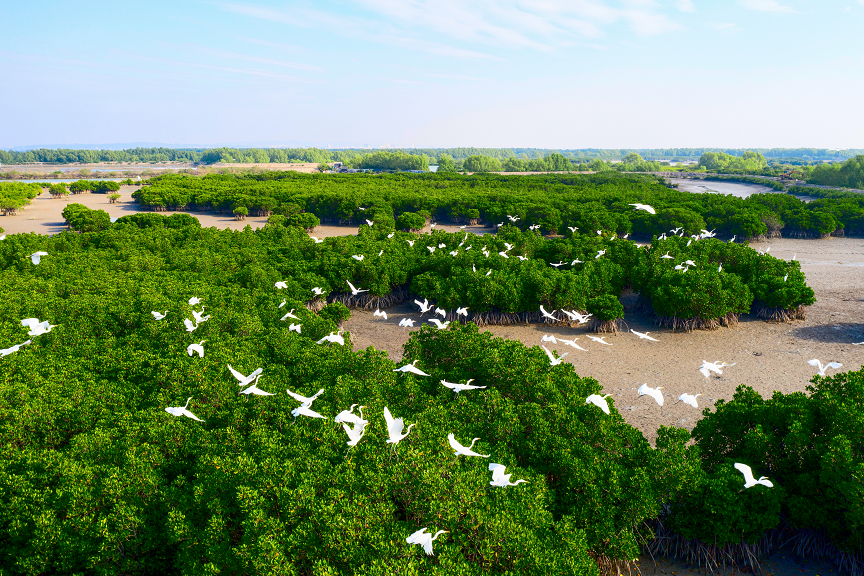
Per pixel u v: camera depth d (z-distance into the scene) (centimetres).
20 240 6794
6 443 2178
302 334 3678
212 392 2494
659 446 2214
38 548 1697
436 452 2000
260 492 1753
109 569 1691
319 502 1677
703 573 2166
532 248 6925
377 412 2355
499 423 2275
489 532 1614
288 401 2417
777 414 2275
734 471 2152
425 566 1516
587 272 5369
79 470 1881
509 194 12625
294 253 6494
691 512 2131
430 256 6122
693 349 4447
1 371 2800
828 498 2044
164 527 1786
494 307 5166
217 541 1650
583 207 10519
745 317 5234
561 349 4488
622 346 4550
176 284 4856
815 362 2592
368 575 1421
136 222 9281
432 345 3244
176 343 3278
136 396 2636
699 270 5191
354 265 5700
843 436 2012
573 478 2020
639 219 9856
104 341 3350
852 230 9719
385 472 1844
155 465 2028
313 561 1560
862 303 5559
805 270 7069
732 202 10569
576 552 1742
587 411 2344
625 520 1947
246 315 3784
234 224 11275
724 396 3569
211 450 2084
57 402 2405
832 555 2172
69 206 10731
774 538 2283
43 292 4631
